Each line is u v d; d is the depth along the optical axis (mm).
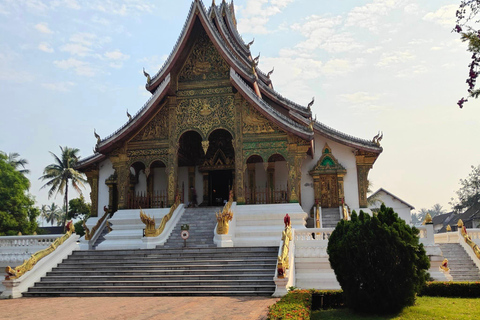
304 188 26781
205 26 23781
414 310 10180
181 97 24375
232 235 20469
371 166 26531
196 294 13773
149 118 24375
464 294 12500
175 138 23938
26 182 46656
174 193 23406
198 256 16766
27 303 13359
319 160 26734
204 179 27984
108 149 24094
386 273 9797
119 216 23281
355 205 26031
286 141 23031
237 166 23109
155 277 15250
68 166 55156
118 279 15469
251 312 10469
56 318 10516
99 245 21406
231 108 23844
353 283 10023
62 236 18328
